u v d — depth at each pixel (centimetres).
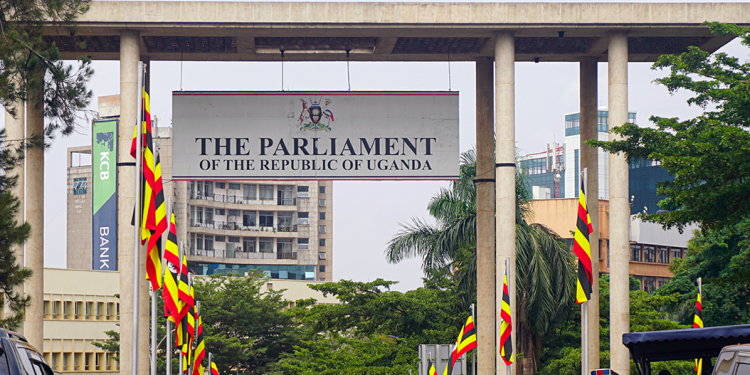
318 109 3253
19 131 3097
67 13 2716
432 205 4581
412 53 3484
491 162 3538
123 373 3017
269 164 3231
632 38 3428
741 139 2452
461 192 4547
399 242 4634
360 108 3259
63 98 2561
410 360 4562
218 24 3069
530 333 4334
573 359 4162
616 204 3078
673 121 2808
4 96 2434
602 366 4244
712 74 2825
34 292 3180
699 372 2214
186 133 3234
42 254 3219
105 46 3369
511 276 3058
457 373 3406
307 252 13925
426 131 3259
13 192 3091
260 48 3428
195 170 3225
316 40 3400
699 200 2542
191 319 3938
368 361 4750
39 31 2633
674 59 2833
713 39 3322
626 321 3048
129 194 3020
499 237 3086
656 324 4406
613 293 3062
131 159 3033
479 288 3478
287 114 3253
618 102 3150
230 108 3247
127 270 3019
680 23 3141
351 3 3098
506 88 3136
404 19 3097
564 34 3195
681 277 4828
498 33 3159
